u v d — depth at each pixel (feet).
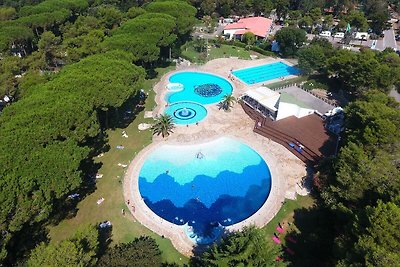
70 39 314.35
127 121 241.76
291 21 476.54
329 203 153.89
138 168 193.77
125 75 219.41
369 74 247.50
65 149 152.66
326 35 446.60
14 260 135.64
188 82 306.76
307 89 287.28
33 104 175.94
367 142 163.63
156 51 291.17
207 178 188.96
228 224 160.56
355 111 191.01
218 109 257.75
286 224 158.51
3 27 329.93
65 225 156.66
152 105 264.52
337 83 295.07
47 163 141.38
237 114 250.98
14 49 351.67
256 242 110.22
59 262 103.14
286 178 187.21
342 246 119.85
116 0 507.30
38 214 132.46
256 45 402.93
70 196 170.30
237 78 312.91
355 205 145.07
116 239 148.87
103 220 159.43
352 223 123.65
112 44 278.05
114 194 174.91
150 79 310.04
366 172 143.84
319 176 170.50
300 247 147.02
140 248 124.98
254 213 164.96
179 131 228.22
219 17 512.63
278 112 233.76
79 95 189.37
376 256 97.96
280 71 332.39
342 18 456.86
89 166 194.08
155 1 438.81
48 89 195.62
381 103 195.42
